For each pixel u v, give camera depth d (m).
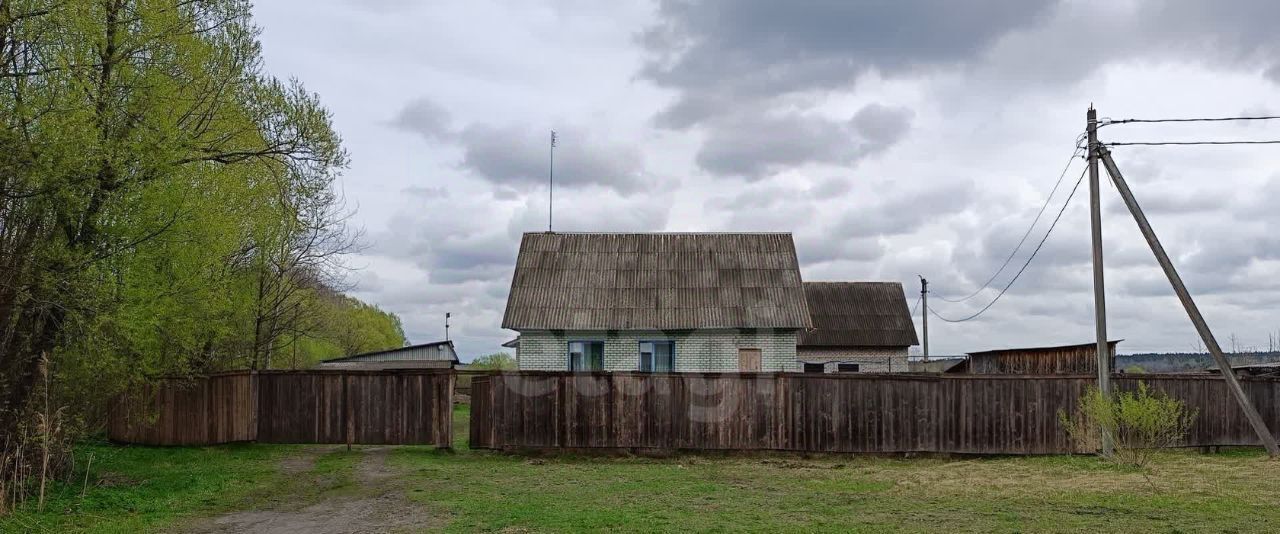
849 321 38.78
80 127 10.72
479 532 10.20
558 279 28.44
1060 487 13.54
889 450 18.64
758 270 28.77
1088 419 18.38
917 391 18.77
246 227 16.05
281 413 19.44
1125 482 13.96
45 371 11.79
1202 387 19.08
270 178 16.09
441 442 19.16
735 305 27.19
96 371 12.91
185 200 12.55
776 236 30.56
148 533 10.68
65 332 12.34
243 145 14.28
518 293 27.83
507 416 19.00
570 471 16.17
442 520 11.09
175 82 12.51
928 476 15.39
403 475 15.55
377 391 19.33
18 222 11.72
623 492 13.34
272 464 16.89
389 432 19.23
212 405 19.48
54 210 11.66
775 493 13.20
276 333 24.42
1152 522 10.41
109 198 12.00
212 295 13.82
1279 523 10.33
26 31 11.12
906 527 10.22
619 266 29.06
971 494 12.92
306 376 19.45
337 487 14.22
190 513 12.00
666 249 29.95
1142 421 16.23
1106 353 17.52
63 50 11.21
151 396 17.70
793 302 27.34
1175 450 19.11
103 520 11.23
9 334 12.43
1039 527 10.15
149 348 13.31
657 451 18.86
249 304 17.31
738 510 11.53
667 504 12.08
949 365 37.47
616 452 18.83
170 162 11.95
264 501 12.94
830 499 12.52
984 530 10.00
